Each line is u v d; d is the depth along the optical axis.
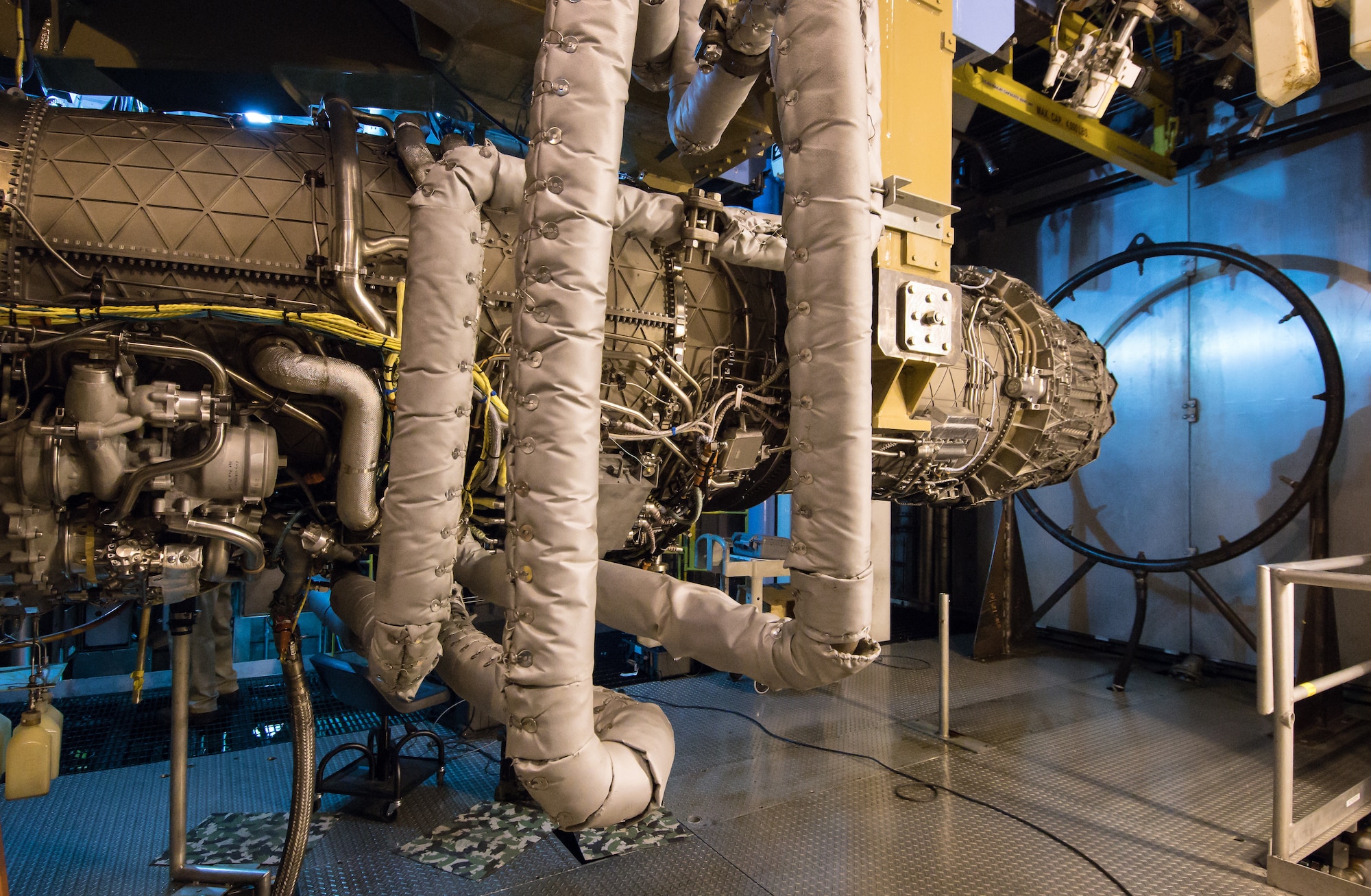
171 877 2.51
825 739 4.12
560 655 1.29
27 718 2.22
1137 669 5.57
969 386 3.61
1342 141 4.90
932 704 4.73
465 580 2.36
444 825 3.05
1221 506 5.39
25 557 1.99
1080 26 4.60
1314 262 5.00
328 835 2.95
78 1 3.14
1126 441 5.97
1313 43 3.21
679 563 5.50
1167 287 5.71
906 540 7.39
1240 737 4.24
